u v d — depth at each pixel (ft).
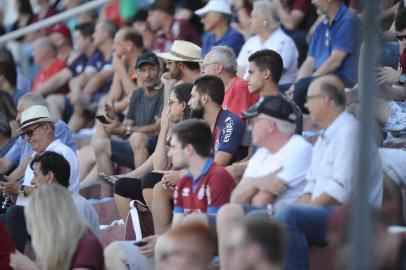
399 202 65.05
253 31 97.35
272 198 61.62
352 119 61.26
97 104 110.52
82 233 62.49
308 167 62.03
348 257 53.21
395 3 84.64
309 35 102.53
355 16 91.04
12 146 89.30
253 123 62.90
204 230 58.18
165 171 72.33
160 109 88.89
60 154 71.00
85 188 93.04
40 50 116.88
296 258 57.36
